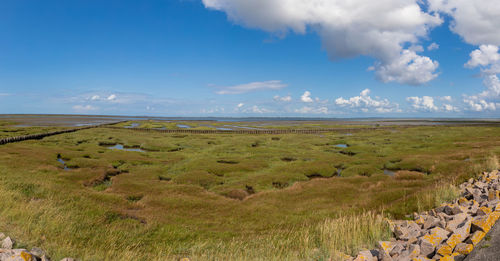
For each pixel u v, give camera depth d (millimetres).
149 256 11461
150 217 18078
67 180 27781
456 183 21141
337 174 36062
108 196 22141
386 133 94250
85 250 9898
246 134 91688
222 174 35188
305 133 98438
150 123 159500
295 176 33406
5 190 17344
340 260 8062
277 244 11844
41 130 89562
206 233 15547
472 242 6707
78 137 71938
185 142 66562
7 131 83562
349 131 107750
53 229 11766
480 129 107000
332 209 19969
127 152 49562
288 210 20422
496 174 18656
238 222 17875
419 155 45031
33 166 32594
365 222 10805
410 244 7727
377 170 36750
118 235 13773
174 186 27969
